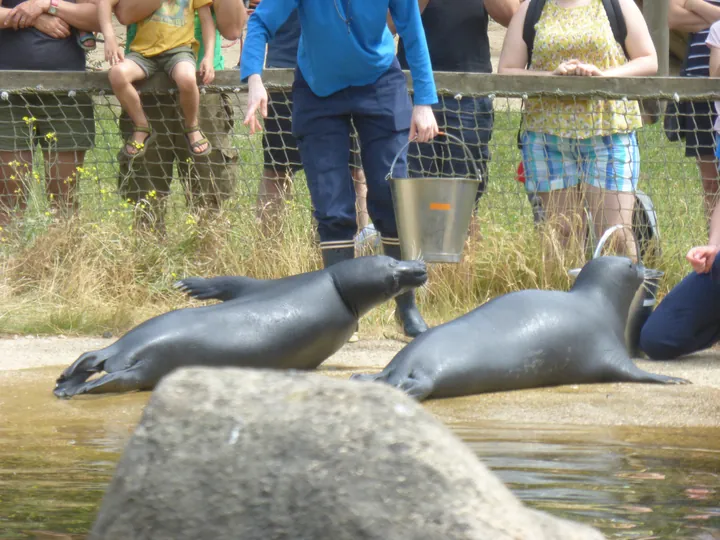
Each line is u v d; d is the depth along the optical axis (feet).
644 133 49.60
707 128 40.11
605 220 37.14
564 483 16.01
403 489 9.48
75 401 24.16
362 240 36.65
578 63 36.65
